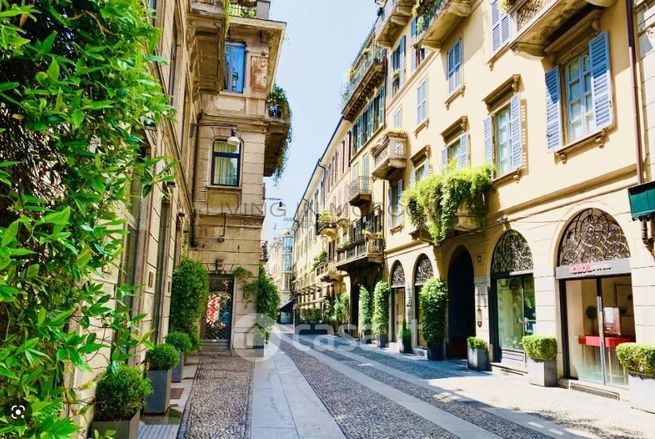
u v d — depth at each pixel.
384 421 7.29
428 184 14.68
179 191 11.12
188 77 12.16
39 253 1.98
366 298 23.48
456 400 9.04
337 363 14.70
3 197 1.91
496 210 13.16
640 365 8.09
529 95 12.00
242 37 17.53
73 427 1.72
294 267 56.88
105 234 2.21
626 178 9.04
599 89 9.71
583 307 10.34
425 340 16.89
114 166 2.29
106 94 2.24
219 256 16.22
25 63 1.91
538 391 10.02
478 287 14.00
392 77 22.59
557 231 10.80
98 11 2.14
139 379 4.91
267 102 18.66
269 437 6.18
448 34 16.81
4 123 1.93
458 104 15.78
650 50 8.63
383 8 23.02
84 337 1.99
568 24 10.54
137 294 6.37
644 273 8.51
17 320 1.83
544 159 11.31
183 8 9.85
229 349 15.79
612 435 6.63
